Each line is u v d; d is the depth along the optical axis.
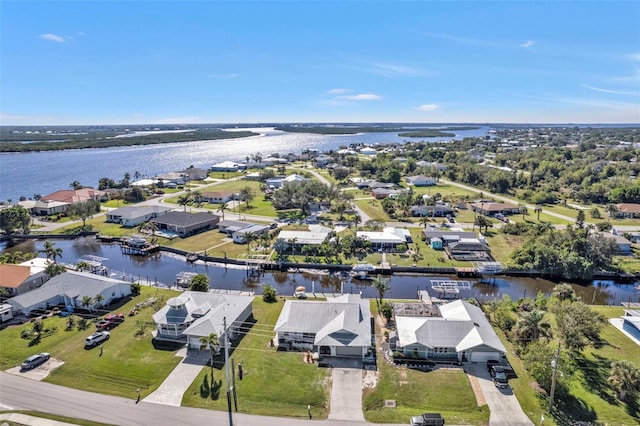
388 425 42.12
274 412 43.78
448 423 42.38
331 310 60.22
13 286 72.56
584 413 43.94
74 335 59.25
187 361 52.81
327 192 152.62
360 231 113.00
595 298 79.06
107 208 147.88
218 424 41.84
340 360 53.50
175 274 89.19
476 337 54.00
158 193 174.75
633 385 44.50
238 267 93.56
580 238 92.75
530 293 81.31
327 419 42.88
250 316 66.06
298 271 90.44
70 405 44.47
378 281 71.44
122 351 55.00
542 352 48.47
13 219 115.94
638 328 58.81
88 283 70.62
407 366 52.28
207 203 157.12
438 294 78.62
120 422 41.91
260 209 146.00
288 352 55.25
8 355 54.16
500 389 47.62
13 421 41.59
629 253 99.62
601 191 156.75
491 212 137.75
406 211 138.75
